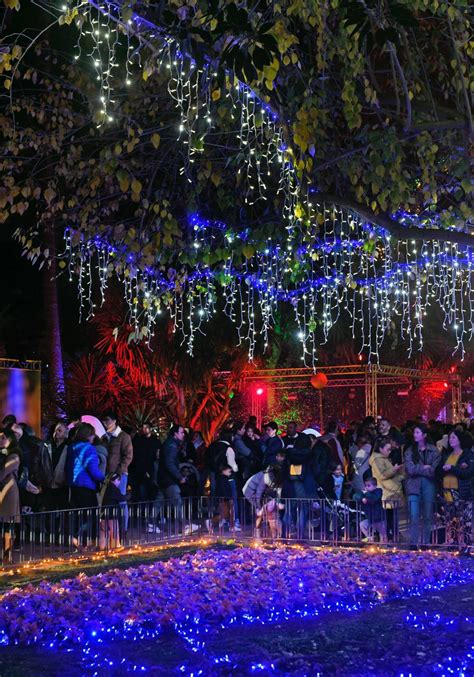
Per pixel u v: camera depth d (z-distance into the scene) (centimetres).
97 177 1317
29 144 1376
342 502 1548
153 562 1391
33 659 865
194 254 1180
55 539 1405
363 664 826
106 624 964
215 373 2611
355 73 1019
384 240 1638
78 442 1486
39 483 1524
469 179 1089
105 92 1357
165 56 1078
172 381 2517
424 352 2728
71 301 3031
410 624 980
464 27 1043
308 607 1061
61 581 1195
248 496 1653
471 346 2722
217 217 1561
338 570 1248
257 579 1191
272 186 1412
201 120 1122
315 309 2548
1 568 1326
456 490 1464
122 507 1509
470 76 1047
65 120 1409
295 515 1579
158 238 1170
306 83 1074
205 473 1866
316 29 1102
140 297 2456
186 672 808
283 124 1055
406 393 2572
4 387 1947
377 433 1677
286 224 1259
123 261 1245
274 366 2630
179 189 1478
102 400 2469
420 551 1430
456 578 1245
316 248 1705
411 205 1394
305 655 860
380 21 950
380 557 1374
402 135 1159
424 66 1222
